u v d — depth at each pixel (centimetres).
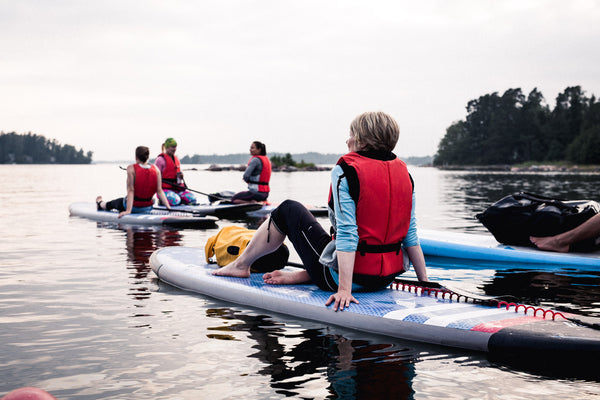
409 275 440
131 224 782
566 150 10369
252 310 317
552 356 229
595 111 10431
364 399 190
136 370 219
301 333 271
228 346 250
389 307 282
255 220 848
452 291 296
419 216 909
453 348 249
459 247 522
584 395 196
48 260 485
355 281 300
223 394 195
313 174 4094
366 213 285
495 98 13288
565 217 506
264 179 1044
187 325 285
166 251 458
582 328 243
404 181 294
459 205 1165
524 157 11850
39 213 940
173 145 959
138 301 338
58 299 341
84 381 208
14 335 266
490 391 199
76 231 696
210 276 367
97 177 3416
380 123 291
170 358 234
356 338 263
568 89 11831
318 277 317
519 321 255
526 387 204
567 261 482
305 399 190
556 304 332
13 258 496
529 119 11681
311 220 324
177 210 833
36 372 217
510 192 1711
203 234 675
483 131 13262
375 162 286
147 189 823
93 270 440
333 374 215
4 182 2495
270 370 219
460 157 13388
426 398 192
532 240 529
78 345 251
